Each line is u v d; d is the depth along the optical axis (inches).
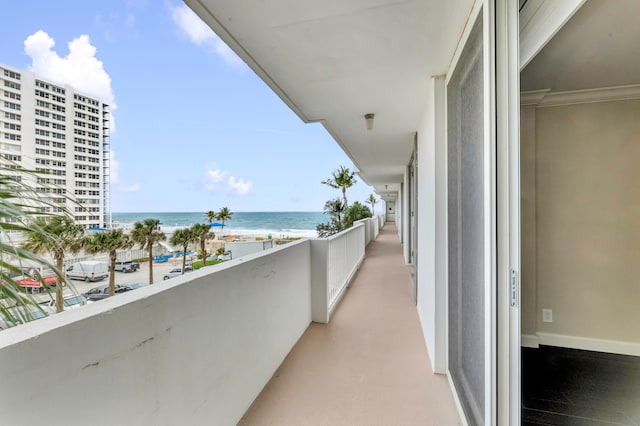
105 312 35.7
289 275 99.0
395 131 155.6
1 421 25.8
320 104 113.3
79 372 32.4
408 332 113.7
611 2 54.1
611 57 74.5
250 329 72.0
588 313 99.0
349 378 82.6
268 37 68.2
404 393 75.9
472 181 58.8
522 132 102.1
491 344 47.4
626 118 95.0
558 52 72.0
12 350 26.7
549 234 101.6
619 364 90.4
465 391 64.1
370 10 58.4
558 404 72.9
